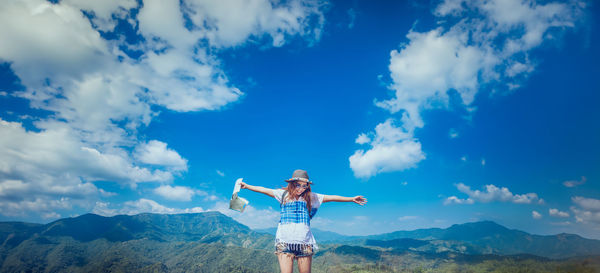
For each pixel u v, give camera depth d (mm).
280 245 3977
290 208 4117
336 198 4305
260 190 4457
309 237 3975
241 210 4379
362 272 154375
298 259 3957
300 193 4203
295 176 4277
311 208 4246
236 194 4438
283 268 3855
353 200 4273
